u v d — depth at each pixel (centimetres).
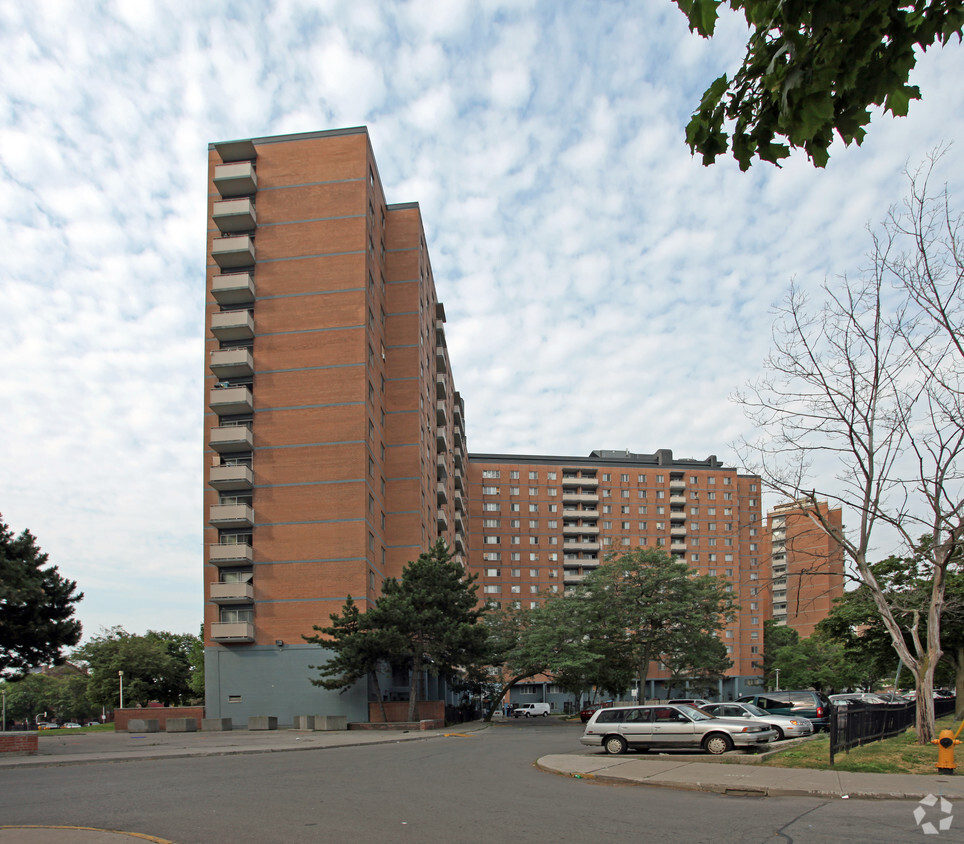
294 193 5297
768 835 1003
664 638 5447
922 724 1998
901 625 3422
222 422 5062
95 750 2591
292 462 4922
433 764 2034
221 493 4966
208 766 2009
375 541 5184
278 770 1883
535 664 5428
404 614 4103
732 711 2478
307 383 5019
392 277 6062
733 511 11819
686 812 1200
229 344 5188
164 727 4600
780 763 1759
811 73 364
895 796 1330
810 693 3044
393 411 5838
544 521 11500
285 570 4784
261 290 5181
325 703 4553
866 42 363
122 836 951
